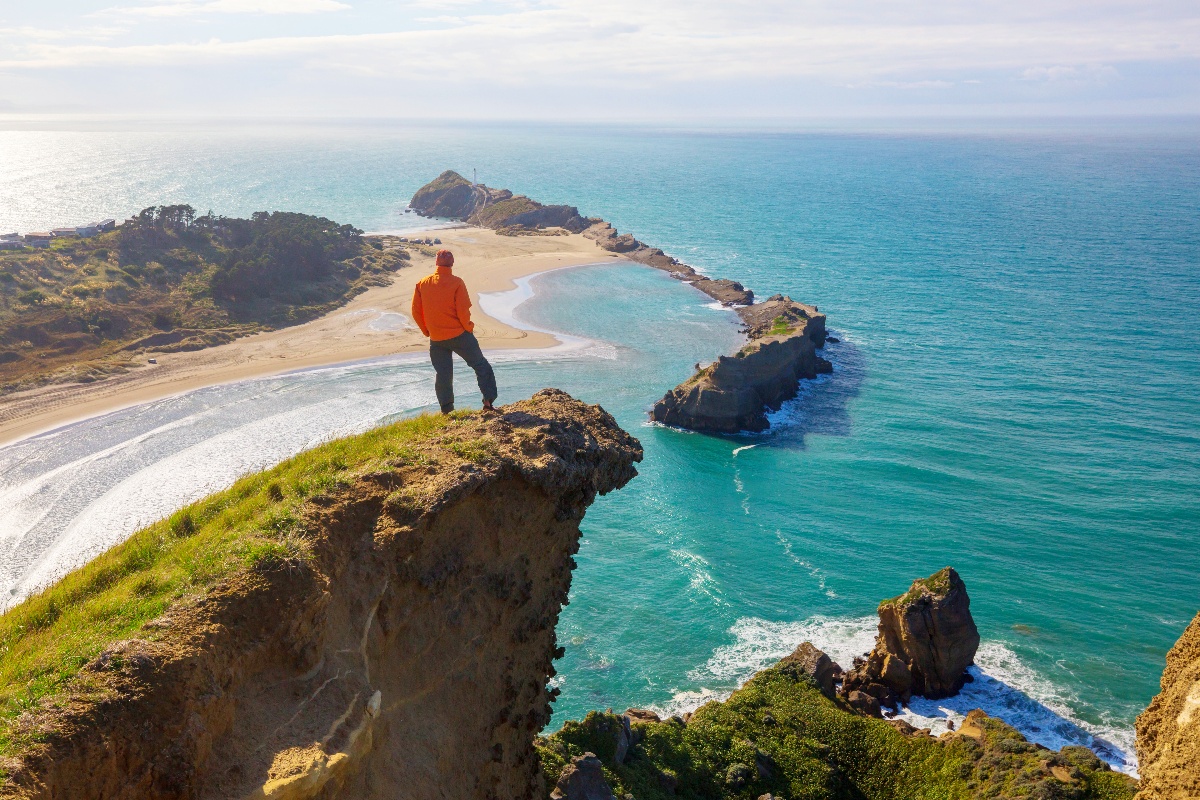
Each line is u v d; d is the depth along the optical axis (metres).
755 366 106.50
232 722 9.96
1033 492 87.31
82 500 78.19
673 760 39.03
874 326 155.38
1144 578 70.81
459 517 13.98
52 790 8.09
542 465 14.95
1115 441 102.00
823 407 111.88
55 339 123.50
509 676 15.13
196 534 12.66
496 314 154.00
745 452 96.50
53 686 8.98
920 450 97.94
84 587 11.80
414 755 12.56
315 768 9.92
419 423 16.61
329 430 96.62
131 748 8.81
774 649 60.03
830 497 85.44
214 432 95.56
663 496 84.62
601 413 18.33
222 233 185.00
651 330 146.12
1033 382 123.62
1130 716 53.75
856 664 57.53
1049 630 62.75
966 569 71.62
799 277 197.88
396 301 159.75
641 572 69.81
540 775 16.48
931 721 51.91
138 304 139.50
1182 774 12.53
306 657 10.95
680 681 56.41
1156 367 131.50
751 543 75.44
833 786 41.81
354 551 12.52
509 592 14.86
